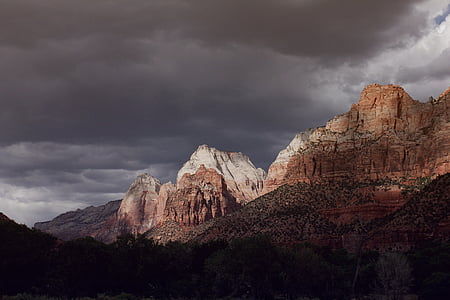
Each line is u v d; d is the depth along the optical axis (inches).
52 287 5664.4
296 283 5797.2
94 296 5900.6
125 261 6176.2
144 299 5762.8
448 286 5009.8
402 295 5255.9
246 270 5502.0
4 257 5300.2
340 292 5733.3
